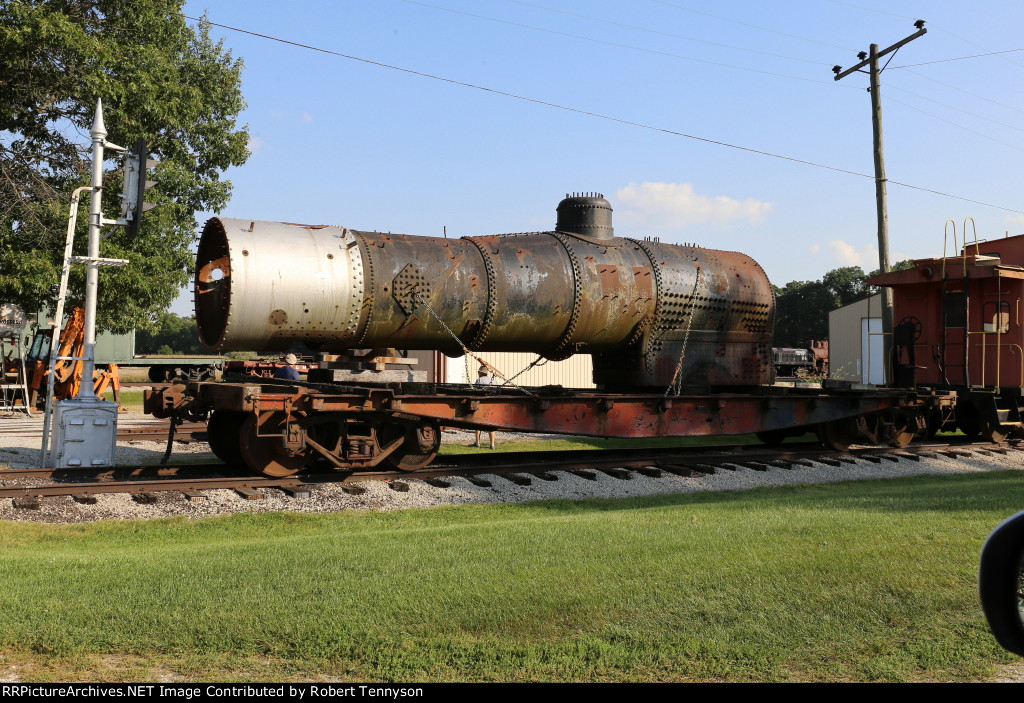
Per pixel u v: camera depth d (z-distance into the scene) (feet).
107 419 36.81
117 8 72.95
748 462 41.19
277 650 13.50
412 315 34.81
